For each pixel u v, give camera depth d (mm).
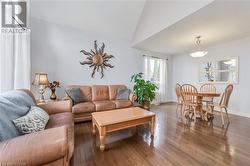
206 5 2203
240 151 1978
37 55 3557
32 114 1586
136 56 5164
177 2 2791
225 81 4398
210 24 2938
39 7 3389
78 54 4078
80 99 3422
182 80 5961
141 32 4203
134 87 4602
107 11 3867
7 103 1392
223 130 2770
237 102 4102
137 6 3965
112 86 4242
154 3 3520
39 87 3463
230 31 3342
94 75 4332
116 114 2502
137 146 2139
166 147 2100
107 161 1755
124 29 4508
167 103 5871
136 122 2377
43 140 926
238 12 2420
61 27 3838
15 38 2596
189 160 1771
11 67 2498
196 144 2188
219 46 4562
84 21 3936
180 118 3619
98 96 3906
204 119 3502
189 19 2697
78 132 2664
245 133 2613
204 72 5051
